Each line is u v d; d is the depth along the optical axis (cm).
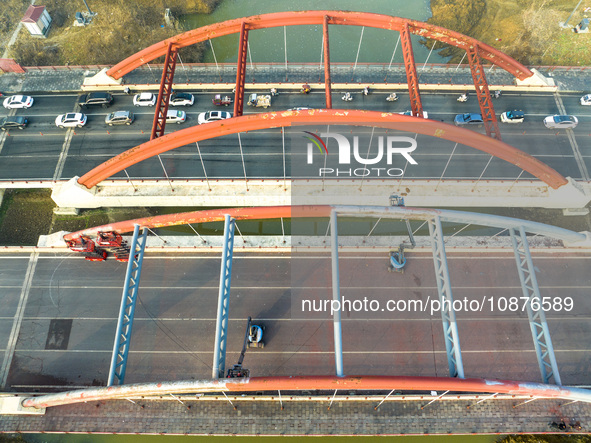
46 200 5488
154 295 4856
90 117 6056
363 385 3014
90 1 7412
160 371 4434
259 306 4784
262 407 4200
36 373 4434
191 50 6888
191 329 4669
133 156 4662
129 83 6341
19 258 5059
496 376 4425
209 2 7481
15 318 4719
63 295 4856
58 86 6341
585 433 4097
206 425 4122
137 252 4197
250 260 5069
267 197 5278
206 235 5416
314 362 4472
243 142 5800
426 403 4228
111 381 3400
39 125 5994
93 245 4838
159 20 7269
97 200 5253
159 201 5309
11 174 5544
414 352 4534
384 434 4103
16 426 4116
